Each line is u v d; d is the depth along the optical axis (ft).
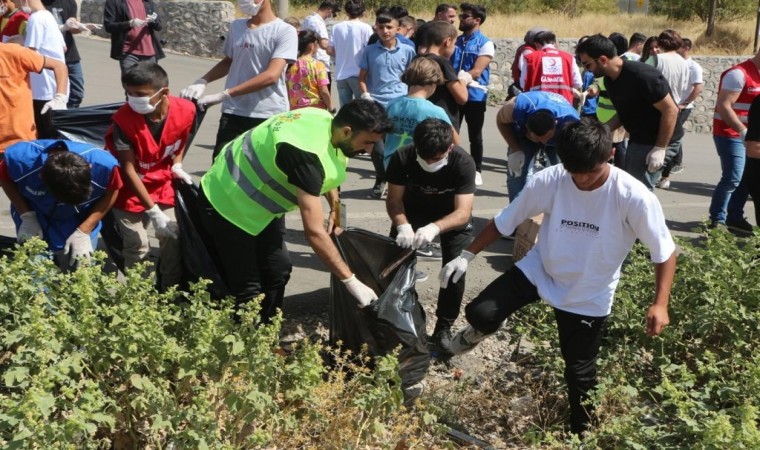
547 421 14.23
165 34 66.44
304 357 12.19
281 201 13.82
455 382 15.28
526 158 22.35
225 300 12.92
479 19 30.12
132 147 14.97
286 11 38.96
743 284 15.56
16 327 11.90
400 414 13.00
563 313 13.06
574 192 12.46
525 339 16.30
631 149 20.86
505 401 14.53
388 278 14.21
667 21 100.73
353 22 32.83
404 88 27.17
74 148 14.47
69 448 9.89
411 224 15.75
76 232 14.57
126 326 11.56
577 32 87.71
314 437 12.55
